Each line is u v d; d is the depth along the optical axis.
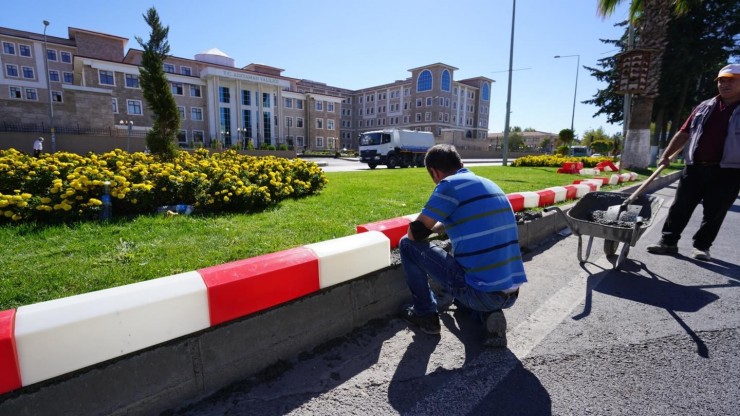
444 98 74.31
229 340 2.04
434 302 2.62
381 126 85.31
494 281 2.18
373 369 2.21
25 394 1.49
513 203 5.16
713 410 1.85
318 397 1.97
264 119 56.56
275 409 1.87
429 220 2.21
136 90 44.16
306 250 2.46
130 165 6.64
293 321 2.31
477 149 57.62
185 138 49.53
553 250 4.57
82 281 2.54
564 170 14.39
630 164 15.10
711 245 4.52
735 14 20.66
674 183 12.21
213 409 1.87
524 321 2.80
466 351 2.41
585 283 3.52
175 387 1.88
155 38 11.64
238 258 3.13
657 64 13.76
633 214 3.84
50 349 1.49
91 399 1.65
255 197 5.34
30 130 26.36
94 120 27.88
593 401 1.93
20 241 3.42
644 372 2.17
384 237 2.86
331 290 2.50
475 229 2.17
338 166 27.59
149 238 3.66
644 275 3.71
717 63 23.94
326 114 64.69
